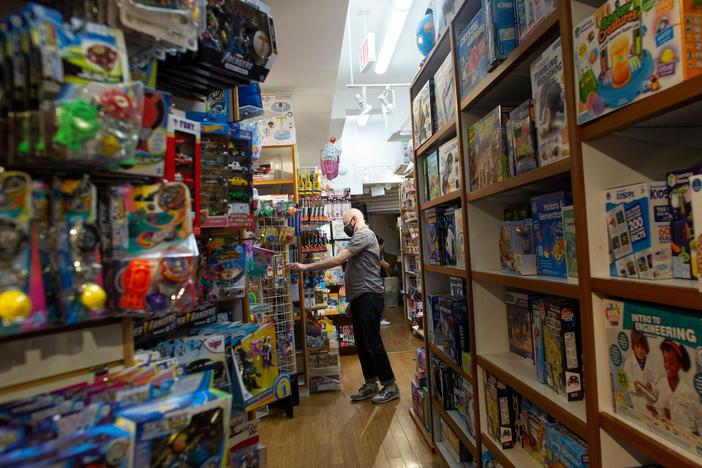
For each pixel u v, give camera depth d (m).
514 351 1.84
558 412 1.26
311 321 4.16
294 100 4.14
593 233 1.08
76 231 0.65
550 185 1.56
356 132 8.69
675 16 0.78
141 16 0.73
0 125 0.58
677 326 0.84
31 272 0.59
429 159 2.63
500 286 1.96
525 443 1.69
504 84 1.73
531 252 1.59
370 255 3.63
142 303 0.72
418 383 3.16
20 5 0.68
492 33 1.49
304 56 3.17
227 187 1.12
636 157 1.09
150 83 0.87
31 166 0.62
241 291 1.36
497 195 1.75
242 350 1.10
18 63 0.58
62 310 0.62
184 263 0.79
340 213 5.91
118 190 0.74
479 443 1.93
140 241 0.76
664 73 0.81
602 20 0.97
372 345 3.61
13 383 0.63
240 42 1.04
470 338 1.98
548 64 1.26
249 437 1.14
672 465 0.83
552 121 1.24
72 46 0.62
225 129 1.11
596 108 1.00
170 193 0.80
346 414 3.39
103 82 0.65
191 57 0.96
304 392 3.91
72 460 0.58
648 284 0.89
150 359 0.87
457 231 2.15
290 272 3.77
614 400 1.04
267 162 4.19
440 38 2.20
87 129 0.60
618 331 1.01
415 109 2.83
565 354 1.31
